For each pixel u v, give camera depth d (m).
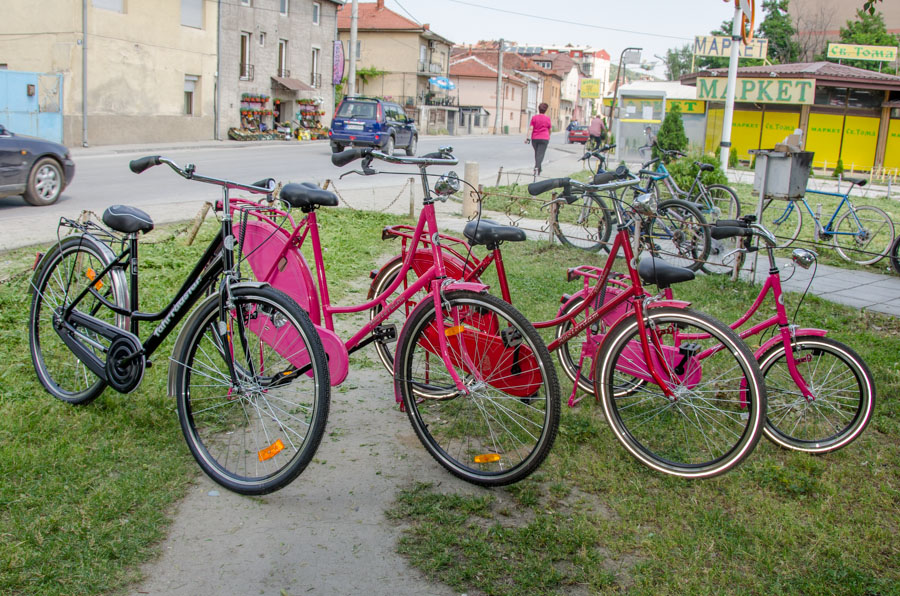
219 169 17.89
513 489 3.53
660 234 8.64
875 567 3.05
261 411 3.88
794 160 7.62
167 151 24.88
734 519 3.34
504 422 4.16
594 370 3.89
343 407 4.39
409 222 11.22
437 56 64.12
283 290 4.02
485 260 4.18
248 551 2.94
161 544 2.95
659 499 3.47
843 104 31.62
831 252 10.59
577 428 4.13
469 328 3.74
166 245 8.20
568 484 3.61
